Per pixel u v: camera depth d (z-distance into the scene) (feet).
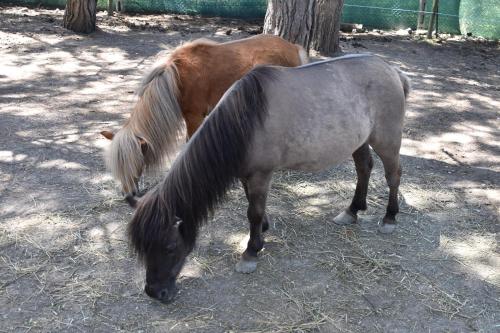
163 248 8.93
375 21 37.45
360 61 11.55
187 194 9.34
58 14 35.73
